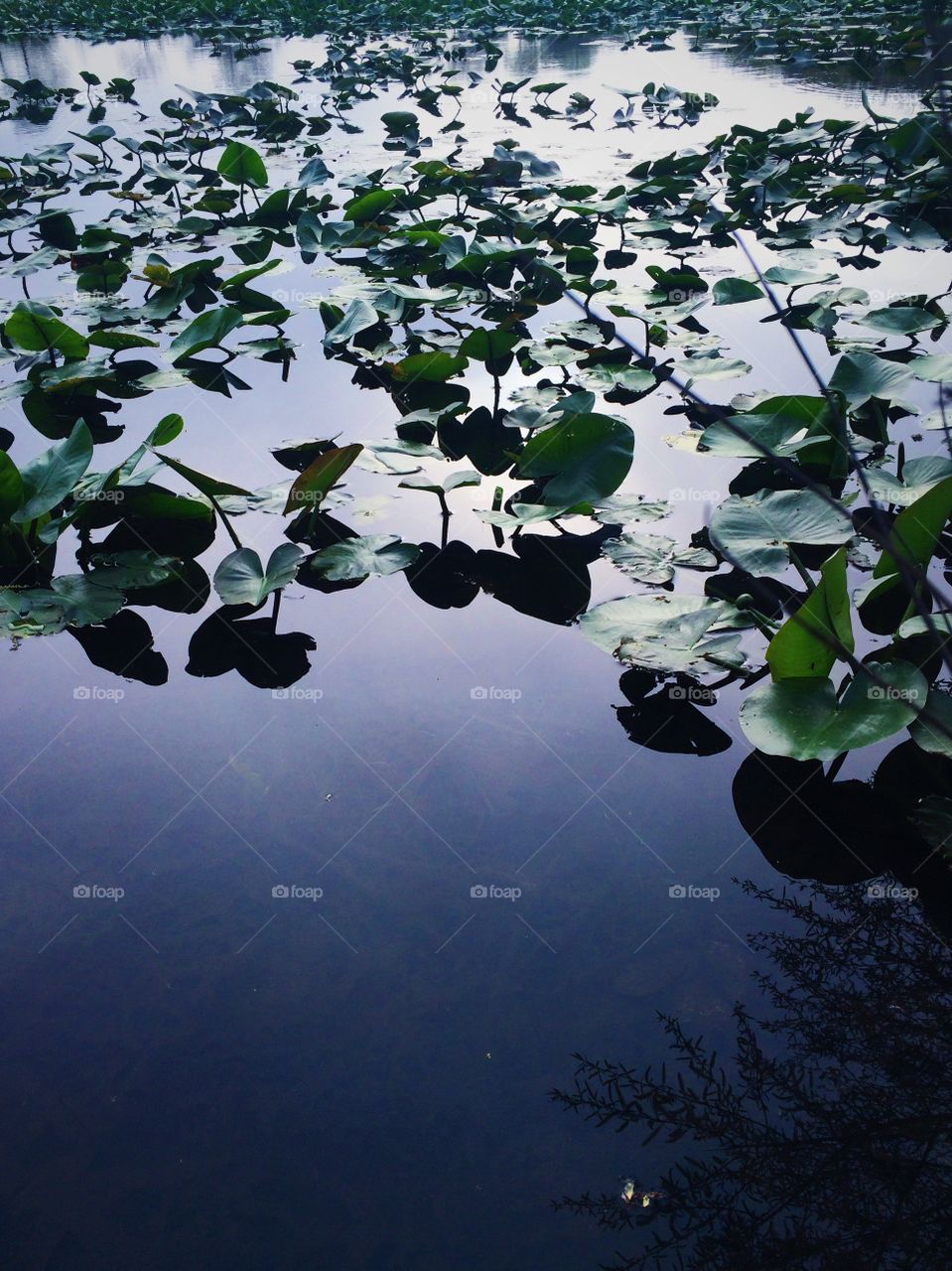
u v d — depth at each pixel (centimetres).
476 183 573
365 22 1303
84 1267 120
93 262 496
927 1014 145
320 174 583
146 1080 141
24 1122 137
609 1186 125
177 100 784
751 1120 132
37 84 855
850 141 657
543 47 1107
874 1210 121
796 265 460
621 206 513
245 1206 125
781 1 1216
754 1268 115
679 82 866
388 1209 124
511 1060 142
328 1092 138
